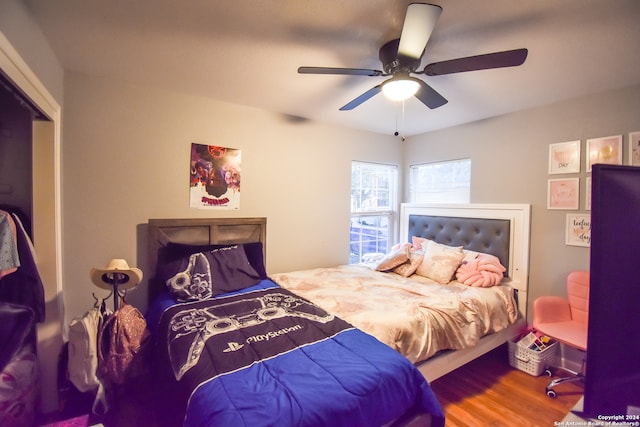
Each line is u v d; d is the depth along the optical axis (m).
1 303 1.18
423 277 2.80
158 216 2.33
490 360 2.56
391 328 1.66
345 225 3.39
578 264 2.36
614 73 1.94
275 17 1.41
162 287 2.27
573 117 2.39
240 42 1.63
